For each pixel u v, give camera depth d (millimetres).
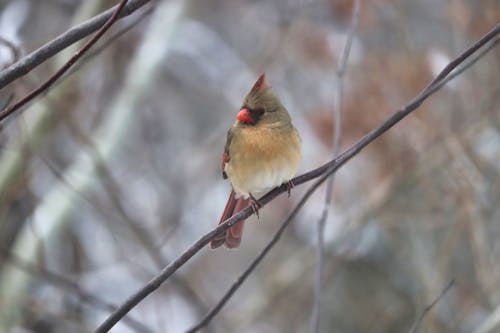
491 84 10828
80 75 10906
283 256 13688
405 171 10969
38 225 10633
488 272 10391
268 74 13812
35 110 10461
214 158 14633
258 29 15695
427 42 12555
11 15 13539
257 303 12617
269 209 13516
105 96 13375
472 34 10844
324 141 11133
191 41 15656
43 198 11508
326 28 12555
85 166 10898
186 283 11062
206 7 15922
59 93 10508
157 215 13484
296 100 13656
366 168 11383
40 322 11875
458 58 5430
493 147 11039
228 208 7934
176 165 14648
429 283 10609
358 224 11508
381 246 12836
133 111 11922
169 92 16312
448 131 10789
